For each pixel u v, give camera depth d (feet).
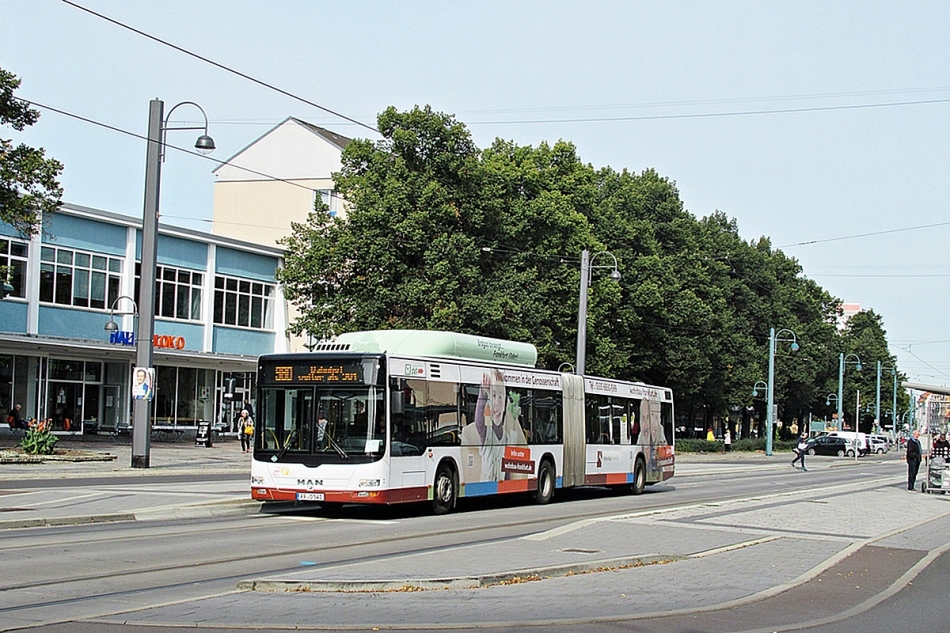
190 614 31.89
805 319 290.76
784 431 332.80
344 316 142.20
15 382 146.41
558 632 31.04
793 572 45.29
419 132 142.61
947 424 144.15
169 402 171.12
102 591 36.11
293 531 57.62
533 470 81.61
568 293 157.48
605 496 96.73
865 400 377.50
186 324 170.40
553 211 152.15
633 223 198.08
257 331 184.44
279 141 225.76
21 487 78.64
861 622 35.09
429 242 139.85
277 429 66.39
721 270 245.04
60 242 149.59
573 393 88.69
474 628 31.09
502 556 45.88
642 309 191.42
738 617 34.78
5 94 104.42
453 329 137.59
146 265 103.91
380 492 63.98
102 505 65.77
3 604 33.30
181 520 62.69
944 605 39.17
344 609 33.27
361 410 64.85
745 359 239.71
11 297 142.61
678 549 51.11
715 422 314.76
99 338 155.43
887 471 177.88
